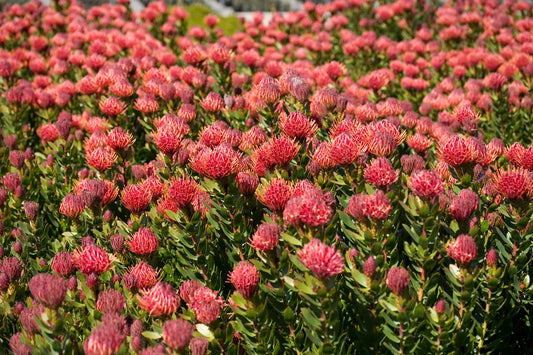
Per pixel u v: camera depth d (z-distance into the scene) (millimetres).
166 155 2555
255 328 2123
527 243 2260
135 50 4305
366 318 2160
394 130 2381
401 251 2344
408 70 4219
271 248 2094
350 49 5023
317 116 2723
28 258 2557
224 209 2289
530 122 3572
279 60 4906
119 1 6480
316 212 2035
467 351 2209
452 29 5324
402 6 6281
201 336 2092
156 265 2393
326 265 1954
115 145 2684
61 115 3363
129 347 2037
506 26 5586
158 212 2451
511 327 2352
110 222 2527
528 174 2248
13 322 2293
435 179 2115
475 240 2166
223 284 2408
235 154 2268
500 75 3453
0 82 4215
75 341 2064
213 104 2941
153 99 2998
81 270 2186
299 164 2469
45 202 2969
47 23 5883
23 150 3588
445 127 2918
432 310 2115
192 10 10227
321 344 2070
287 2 12055
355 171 2330
